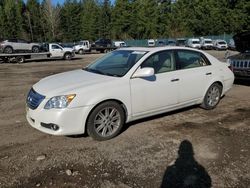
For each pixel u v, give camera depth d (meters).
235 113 6.90
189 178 4.02
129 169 4.25
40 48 28.45
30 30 81.69
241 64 9.88
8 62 26.11
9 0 83.25
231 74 7.56
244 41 10.75
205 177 4.05
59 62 25.80
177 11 73.44
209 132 5.67
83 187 3.81
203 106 7.02
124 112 5.52
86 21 84.00
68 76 5.77
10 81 12.95
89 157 4.62
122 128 5.79
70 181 3.95
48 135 5.54
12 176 4.08
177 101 6.29
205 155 4.70
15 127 6.02
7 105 7.98
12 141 5.28
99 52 47.22
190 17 70.44
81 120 5.00
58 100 4.88
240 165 4.37
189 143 5.16
